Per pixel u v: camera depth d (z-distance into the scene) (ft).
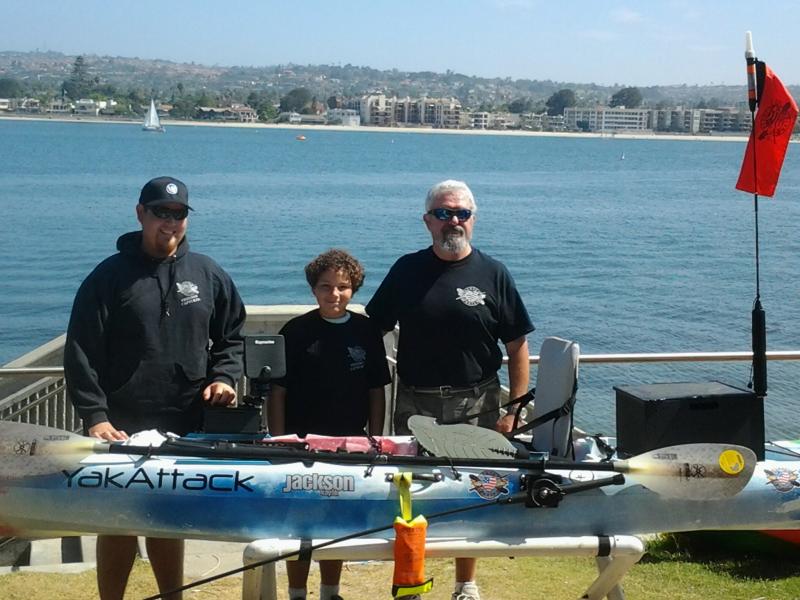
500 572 17.81
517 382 16.62
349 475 12.91
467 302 15.85
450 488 13.04
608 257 107.45
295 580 14.87
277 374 14.33
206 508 12.75
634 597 16.52
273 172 243.60
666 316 73.92
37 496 12.65
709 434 13.94
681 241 124.26
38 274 88.74
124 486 12.72
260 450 12.82
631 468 12.95
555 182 243.19
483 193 200.03
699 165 364.17
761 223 148.97
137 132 573.74
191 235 115.44
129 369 14.53
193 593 16.80
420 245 111.75
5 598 16.47
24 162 252.01
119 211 139.03
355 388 15.98
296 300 79.77
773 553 18.19
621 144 648.79
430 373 16.02
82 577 17.54
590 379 42.06
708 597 16.55
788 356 20.51
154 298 14.52
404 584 12.02
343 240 114.93
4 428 12.59
